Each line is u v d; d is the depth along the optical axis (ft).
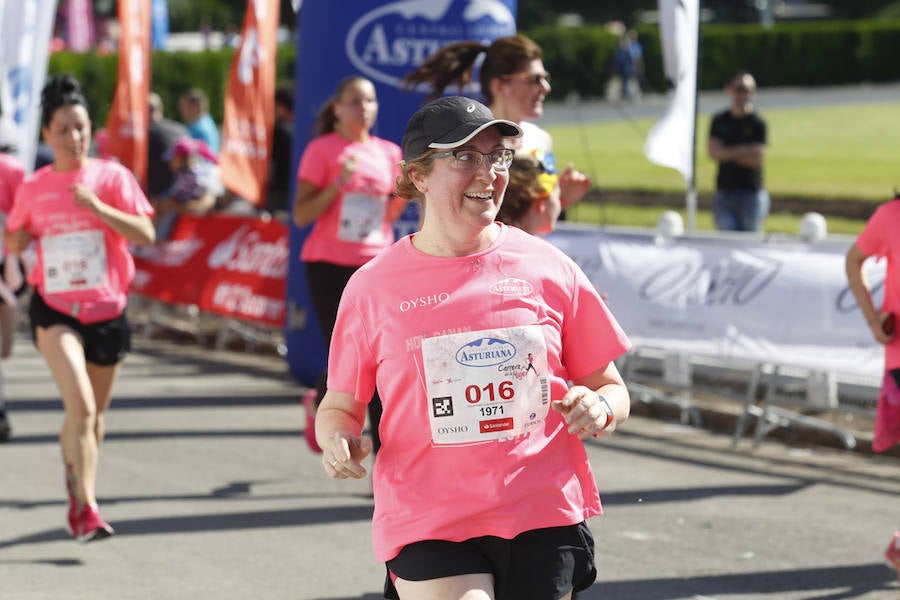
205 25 261.44
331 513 36.58
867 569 31.58
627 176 120.98
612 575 31.09
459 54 30.71
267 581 30.60
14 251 34.47
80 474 33.30
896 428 29.76
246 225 66.64
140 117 75.61
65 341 33.19
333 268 40.11
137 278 70.38
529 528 17.54
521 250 17.92
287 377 58.59
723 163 62.59
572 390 17.21
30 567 31.68
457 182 17.29
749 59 219.82
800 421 44.98
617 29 231.91
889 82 219.61
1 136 45.73
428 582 17.30
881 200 98.94
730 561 32.22
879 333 29.55
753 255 46.50
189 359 63.41
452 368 17.43
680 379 49.26
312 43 51.16
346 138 40.50
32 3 61.21
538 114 28.81
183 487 39.29
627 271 49.37
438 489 17.56
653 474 41.27
